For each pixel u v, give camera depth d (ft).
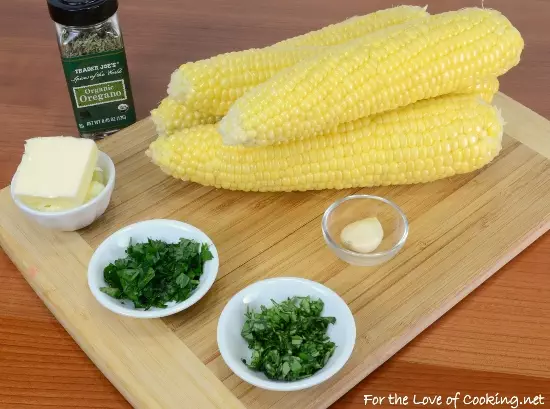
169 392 1.01
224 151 1.23
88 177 1.22
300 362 0.99
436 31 1.21
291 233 1.25
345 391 1.04
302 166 1.24
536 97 1.56
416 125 1.23
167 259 1.13
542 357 1.08
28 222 1.27
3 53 1.70
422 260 1.19
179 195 1.32
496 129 1.25
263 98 1.12
